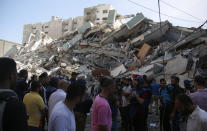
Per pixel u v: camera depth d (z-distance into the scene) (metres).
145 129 5.00
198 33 17.94
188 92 6.81
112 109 4.21
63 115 2.33
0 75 1.63
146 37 24.27
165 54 17.48
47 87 5.52
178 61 13.22
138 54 22.47
